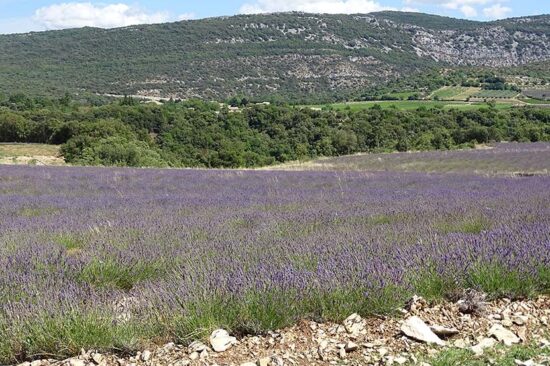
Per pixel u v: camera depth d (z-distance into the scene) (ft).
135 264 19.02
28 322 12.53
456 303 14.61
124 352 12.19
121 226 27.22
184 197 45.09
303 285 14.19
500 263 15.99
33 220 30.68
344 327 13.24
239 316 13.16
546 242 18.02
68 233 26.02
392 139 210.59
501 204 35.19
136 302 14.48
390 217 29.94
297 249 19.24
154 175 78.02
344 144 200.54
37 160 152.87
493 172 95.55
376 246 19.52
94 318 12.59
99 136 161.48
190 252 20.33
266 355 11.91
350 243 20.34
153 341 12.71
